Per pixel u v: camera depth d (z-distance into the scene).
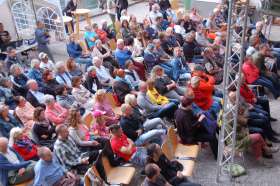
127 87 8.30
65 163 5.96
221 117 6.41
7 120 6.90
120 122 6.75
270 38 14.18
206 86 7.78
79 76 8.92
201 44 11.91
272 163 6.95
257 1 7.24
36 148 6.34
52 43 13.87
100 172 5.52
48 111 7.32
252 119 7.36
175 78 9.79
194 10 14.27
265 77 9.53
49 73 8.83
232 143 6.18
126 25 12.35
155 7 13.97
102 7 17.25
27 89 8.38
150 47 10.30
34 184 5.52
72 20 14.51
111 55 10.55
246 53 9.82
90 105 8.05
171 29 11.90
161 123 7.16
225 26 12.54
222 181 6.46
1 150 5.73
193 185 5.44
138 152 6.32
